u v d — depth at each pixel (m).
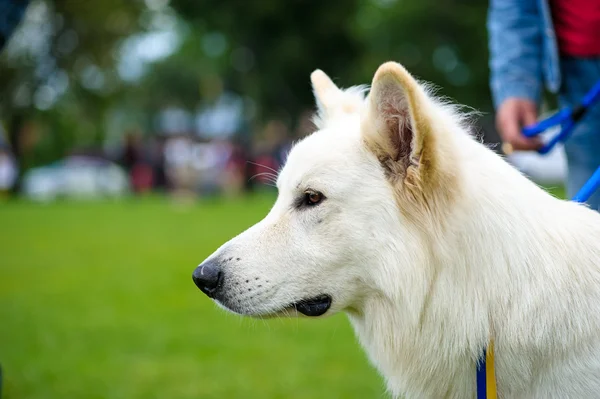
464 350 3.06
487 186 3.08
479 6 28.58
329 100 3.71
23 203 23.83
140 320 7.37
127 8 33.66
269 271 3.27
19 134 31.19
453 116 3.44
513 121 4.09
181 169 25.42
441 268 3.07
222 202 23.39
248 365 5.88
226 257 3.34
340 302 3.26
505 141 4.12
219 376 5.60
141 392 5.25
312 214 3.25
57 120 37.41
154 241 13.09
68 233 14.55
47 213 19.23
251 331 7.01
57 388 5.35
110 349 6.35
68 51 33.25
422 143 2.94
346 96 3.72
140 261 10.86
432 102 3.35
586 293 2.97
